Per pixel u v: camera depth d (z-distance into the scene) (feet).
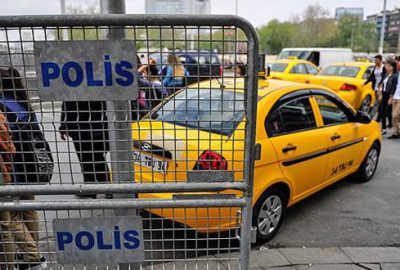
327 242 12.18
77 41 5.60
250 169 6.36
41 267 8.66
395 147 24.82
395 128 27.37
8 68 6.48
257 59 5.88
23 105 7.39
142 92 7.00
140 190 6.30
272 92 12.35
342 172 15.49
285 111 12.41
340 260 10.73
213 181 6.42
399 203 15.46
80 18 5.53
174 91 6.53
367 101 36.78
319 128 13.78
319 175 13.80
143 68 7.06
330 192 16.55
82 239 6.55
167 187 6.31
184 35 5.90
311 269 10.28
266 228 11.99
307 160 12.91
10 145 6.67
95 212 10.74
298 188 12.89
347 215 14.24
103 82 5.80
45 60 5.66
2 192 6.13
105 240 6.59
